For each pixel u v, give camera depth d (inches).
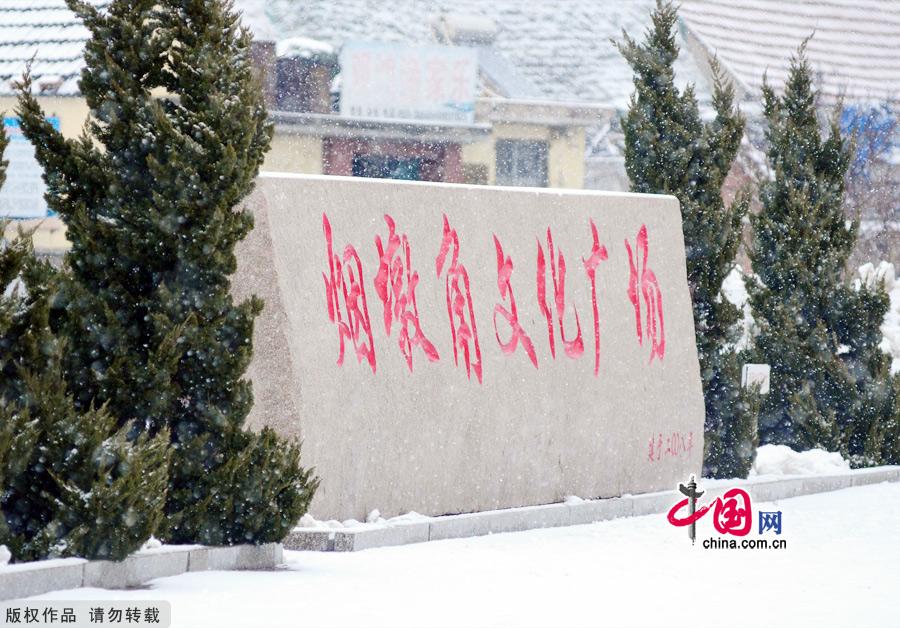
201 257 537.0
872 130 1899.6
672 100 930.7
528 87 2076.8
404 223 695.1
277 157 1753.2
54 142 542.6
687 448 843.4
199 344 538.6
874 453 1003.9
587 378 777.6
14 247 478.3
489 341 726.5
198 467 534.9
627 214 820.0
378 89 1829.5
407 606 468.1
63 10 1643.7
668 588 536.1
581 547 649.6
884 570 595.2
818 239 1011.3
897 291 1469.0
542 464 749.3
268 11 1958.7
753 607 499.2
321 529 617.0
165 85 555.5
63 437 479.8
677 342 842.2
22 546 469.1
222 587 485.7
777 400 1008.2
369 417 661.9
